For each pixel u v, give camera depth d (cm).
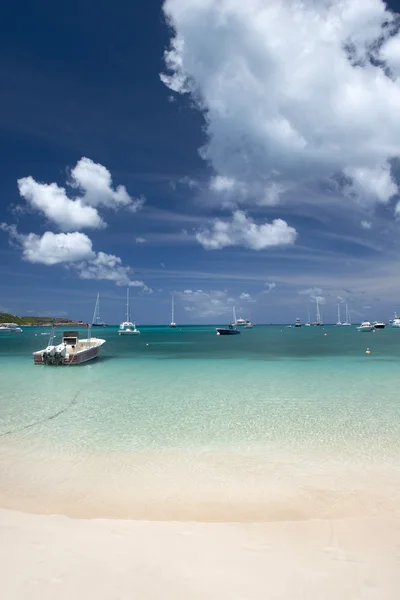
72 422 1364
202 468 952
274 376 2433
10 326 12862
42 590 456
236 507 755
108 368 2872
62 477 895
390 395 1814
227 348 5094
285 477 899
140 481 874
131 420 1391
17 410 1545
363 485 858
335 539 603
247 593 457
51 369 2816
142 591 458
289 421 1367
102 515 718
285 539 601
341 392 1889
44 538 594
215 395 1825
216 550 564
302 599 448
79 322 3519
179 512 732
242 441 1158
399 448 1096
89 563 520
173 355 3925
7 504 758
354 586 474
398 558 543
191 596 450
